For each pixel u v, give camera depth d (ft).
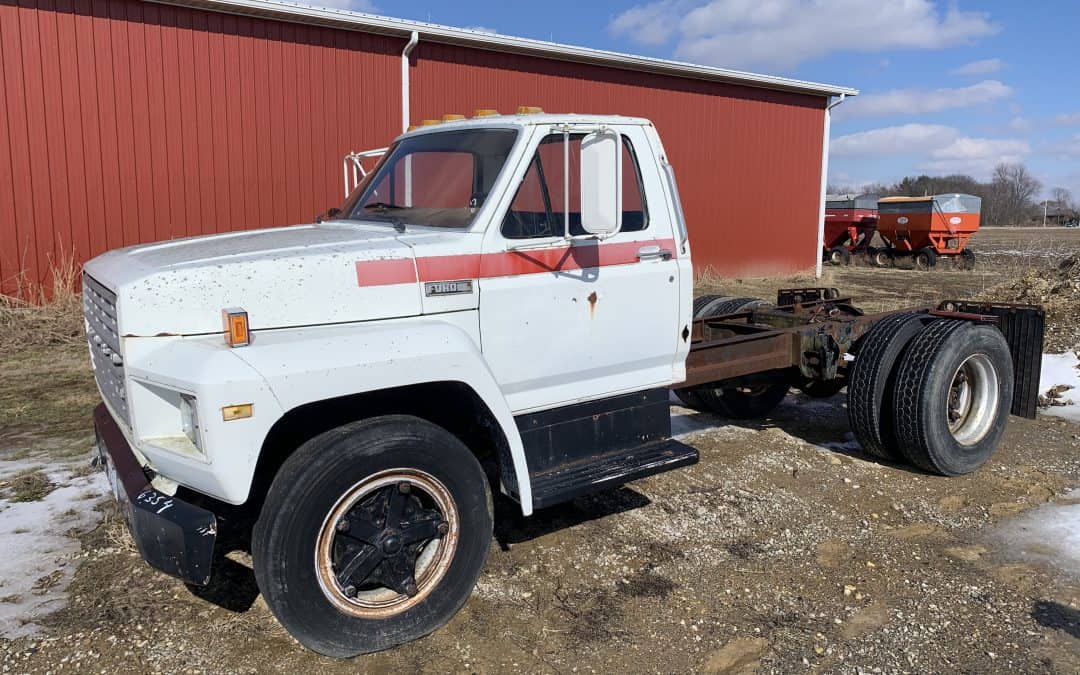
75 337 31.48
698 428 21.63
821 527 15.05
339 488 9.98
